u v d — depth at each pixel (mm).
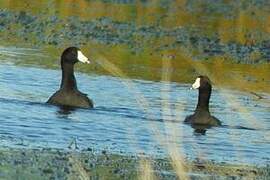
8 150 15414
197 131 20062
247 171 14586
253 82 30688
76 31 41000
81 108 21500
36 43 35562
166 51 37750
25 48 33438
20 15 44531
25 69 27109
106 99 23484
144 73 29797
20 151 15398
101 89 25328
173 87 27688
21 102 21547
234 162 15781
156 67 32062
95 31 41750
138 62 33219
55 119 19656
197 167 14562
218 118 22109
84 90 24891
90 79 27109
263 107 23344
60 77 26234
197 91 27250
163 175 14000
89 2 53844
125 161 15188
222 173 14234
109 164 14820
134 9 53156
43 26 41375
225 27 48938
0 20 42062
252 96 23828
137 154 15539
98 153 15922
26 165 14055
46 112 20484
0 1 49625
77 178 13234
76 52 22969
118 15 49344
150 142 17156
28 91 23297
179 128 10008
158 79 28562
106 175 13828
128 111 21578
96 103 22719
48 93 23422
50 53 32531
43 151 15578
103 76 27938
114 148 16625
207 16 53281
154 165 14695
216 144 18250
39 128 18281
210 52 39344
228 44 42469
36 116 19750
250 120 10508
